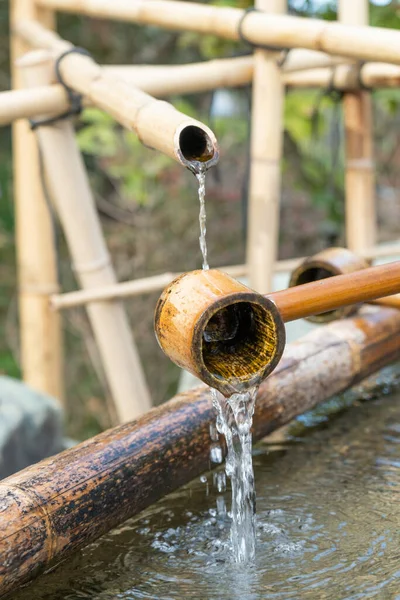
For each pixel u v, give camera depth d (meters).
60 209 3.52
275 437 2.63
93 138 5.61
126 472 1.98
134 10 3.48
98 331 3.67
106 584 1.88
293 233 6.51
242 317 1.85
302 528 2.09
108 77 2.72
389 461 2.44
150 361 6.62
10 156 6.66
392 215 6.97
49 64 3.17
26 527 1.74
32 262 4.02
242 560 1.96
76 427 6.55
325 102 4.82
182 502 2.26
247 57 3.47
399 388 3.00
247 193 3.55
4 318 6.77
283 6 3.41
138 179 5.62
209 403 2.27
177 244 6.68
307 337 2.75
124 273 6.68
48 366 4.09
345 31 2.84
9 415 3.53
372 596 1.77
